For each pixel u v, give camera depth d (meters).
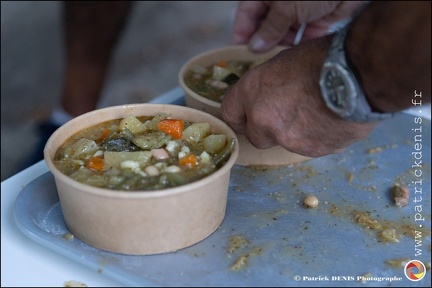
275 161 0.84
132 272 0.67
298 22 0.98
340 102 0.65
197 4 2.33
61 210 0.75
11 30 1.99
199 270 0.68
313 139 0.70
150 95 1.76
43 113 1.62
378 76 0.63
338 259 0.70
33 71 1.83
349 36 0.65
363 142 0.90
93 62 1.44
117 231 0.68
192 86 0.91
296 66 0.69
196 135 0.75
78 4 1.38
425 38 0.60
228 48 0.98
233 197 0.78
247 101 0.73
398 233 0.74
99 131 0.77
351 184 0.82
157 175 0.69
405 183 0.83
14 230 0.72
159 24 2.17
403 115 0.92
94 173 0.70
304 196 0.79
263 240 0.71
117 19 1.43
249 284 0.66
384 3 0.63
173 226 0.68
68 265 0.68
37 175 0.78
